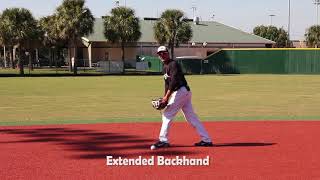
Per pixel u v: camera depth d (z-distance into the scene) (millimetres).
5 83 39531
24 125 14383
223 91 30406
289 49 59875
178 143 10742
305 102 23062
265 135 11984
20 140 11453
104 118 16594
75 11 58406
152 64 67312
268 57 60406
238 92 29562
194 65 61438
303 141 11016
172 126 13703
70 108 20656
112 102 23344
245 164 8594
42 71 62844
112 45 68750
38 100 24562
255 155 9391
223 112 18766
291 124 14125
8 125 14406
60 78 48031
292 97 25922
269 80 44094
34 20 57219
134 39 62656
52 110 19875
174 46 65938
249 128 13328
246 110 19516
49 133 12570
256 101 23656
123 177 7707
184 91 9773
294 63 59938
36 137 11898
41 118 16953
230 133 12391
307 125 13867
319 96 26531
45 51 85750
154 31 66500
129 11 62031
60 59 80500
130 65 71250
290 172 7996
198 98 25359
